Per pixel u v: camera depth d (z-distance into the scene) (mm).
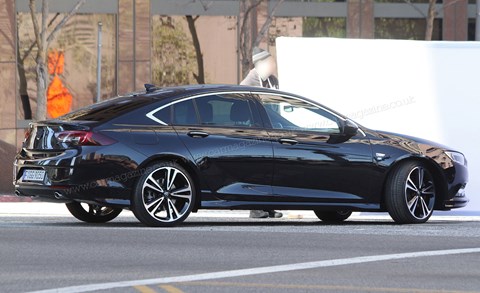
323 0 54969
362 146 29375
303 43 33875
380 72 34031
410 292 16984
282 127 28859
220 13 54062
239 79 54188
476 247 23172
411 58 34062
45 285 17188
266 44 54219
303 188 28734
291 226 28203
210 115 28188
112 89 53406
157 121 27562
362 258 20953
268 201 28328
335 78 33906
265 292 16766
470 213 34500
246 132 28297
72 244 22828
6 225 28172
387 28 55719
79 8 52875
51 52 52688
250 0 53594
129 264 19797
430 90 34125
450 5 56031
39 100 49594
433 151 30297
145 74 53688
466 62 34125
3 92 52375
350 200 29234
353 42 33938
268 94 29016
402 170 29641
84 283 17422
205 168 27688
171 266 19594
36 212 39375
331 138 29125
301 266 19734
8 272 18625
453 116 34156
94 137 26891
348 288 17250
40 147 27625
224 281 17812
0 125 52250
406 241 24266
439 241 24344
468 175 34219
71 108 53000
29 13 52438
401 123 34031
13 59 52344
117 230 26016
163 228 26781
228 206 27969
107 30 53344
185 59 54000
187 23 54000
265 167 28297
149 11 53625
